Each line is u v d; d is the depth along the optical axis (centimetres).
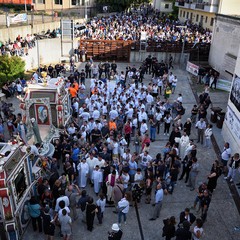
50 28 3653
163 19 5625
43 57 3070
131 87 2080
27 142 1479
